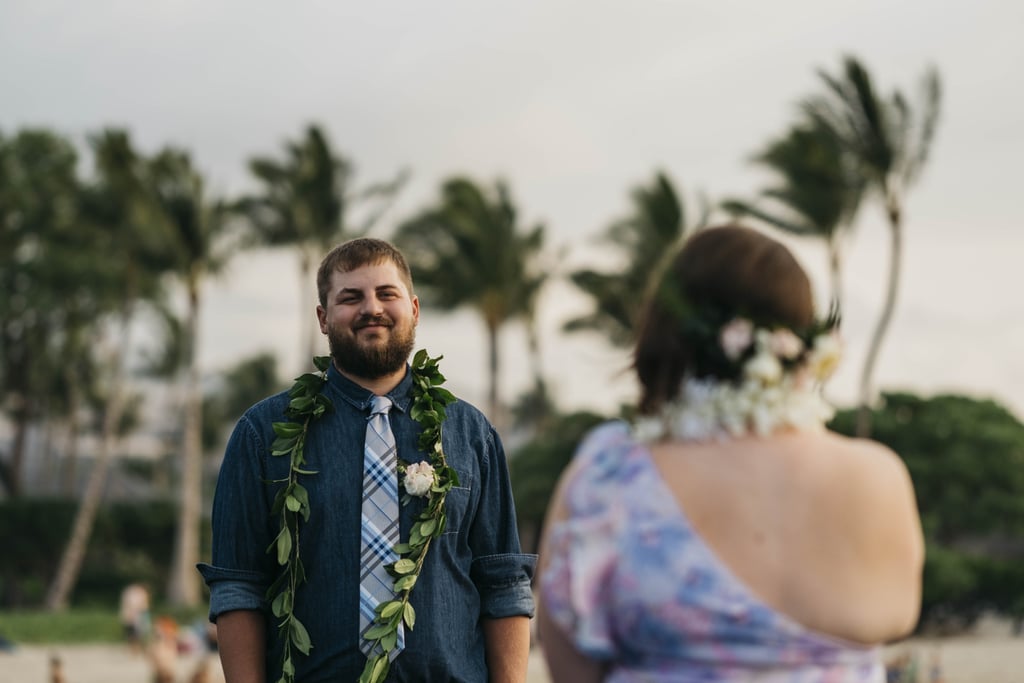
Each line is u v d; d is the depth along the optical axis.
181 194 36.91
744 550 2.13
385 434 3.65
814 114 29.11
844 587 2.10
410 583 3.51
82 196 38.53
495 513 3.80
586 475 2.27
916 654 23.53
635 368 2.33
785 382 2.23
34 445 68.19
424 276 39.12
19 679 23.58
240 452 3.62
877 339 30.09
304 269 38.16
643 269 31.19
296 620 3.50
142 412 79.19
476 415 3.83
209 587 3.59
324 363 3.82
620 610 2.17
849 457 2.18
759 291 2.24
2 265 46.62
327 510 3.56
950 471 44.62
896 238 29.62
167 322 49.56
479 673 3.66
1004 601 39.56
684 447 2.22
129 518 45.06
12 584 43.62
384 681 3.46
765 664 2.08
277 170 38.00
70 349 50.62
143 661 28.03
